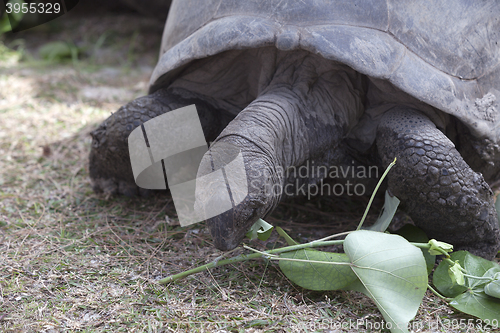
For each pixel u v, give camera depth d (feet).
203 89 8.36
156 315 6.08
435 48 7.07
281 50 7.09
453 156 6.82
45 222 8.55
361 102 7.68
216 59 7.96
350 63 6.55
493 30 7.64
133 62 19.95
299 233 8.46
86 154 11.65
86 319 5.98
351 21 6.88
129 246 7.80
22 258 7.27
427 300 6.64
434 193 6.82
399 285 5.82
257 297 6.50
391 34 6.93
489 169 7.98
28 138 12.33
